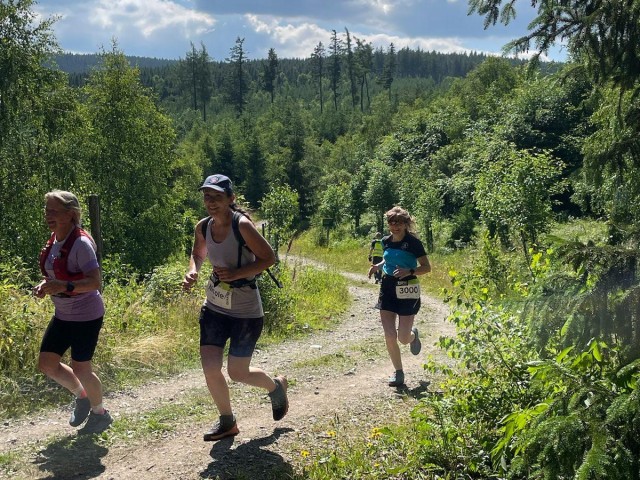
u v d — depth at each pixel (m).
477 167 38.59
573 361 3.19
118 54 29.47
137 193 28.91
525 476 3.72
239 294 4.27
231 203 4.26
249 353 4.34
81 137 23.44
